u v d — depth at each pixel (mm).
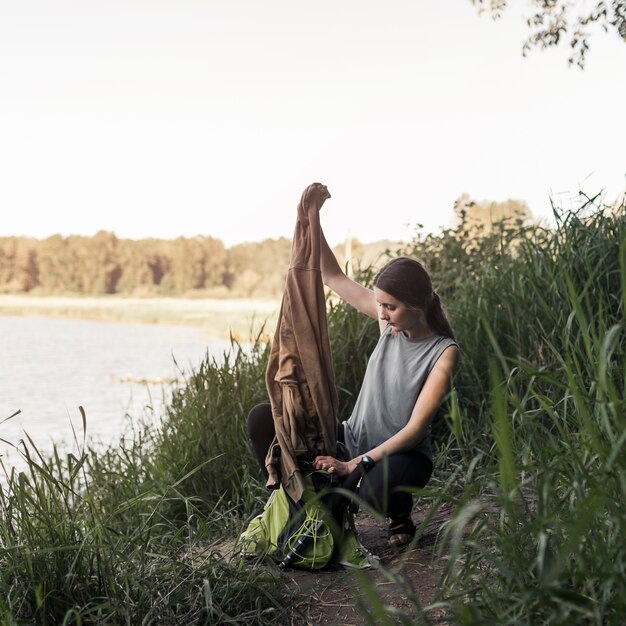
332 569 2840
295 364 2986
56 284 76438
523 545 2035
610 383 1793
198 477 4117
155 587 2453
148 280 75500
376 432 3041
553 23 7207
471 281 5180
